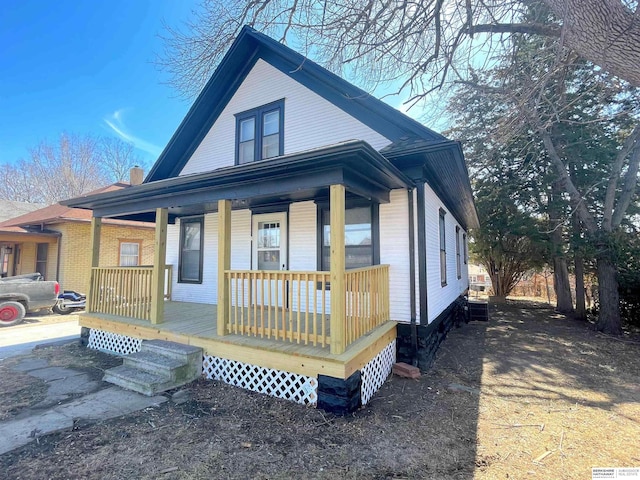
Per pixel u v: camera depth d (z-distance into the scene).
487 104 8.98
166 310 6.69
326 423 3.32
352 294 4.09
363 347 3.92
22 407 3.62
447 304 7.79
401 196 5.36
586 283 11.89
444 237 7.58
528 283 18.22
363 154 3.54
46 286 9.86
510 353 6.33
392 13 4.04
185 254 8.28
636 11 2.43
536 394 4.25
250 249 7.13
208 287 7.76
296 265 6.46
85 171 27.83
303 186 4.05
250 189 4.51
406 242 5.28
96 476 2.46
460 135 10.39
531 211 12.02
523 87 4.73
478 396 4.15
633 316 8.94
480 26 4.09
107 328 5.94
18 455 2.71
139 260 14.26
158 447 2.86
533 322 10.00
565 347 6.84
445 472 2.58
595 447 2.99
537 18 4.07
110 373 4.35
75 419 3.33
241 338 4.46
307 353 3.74
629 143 8.78
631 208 10.32
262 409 3.62
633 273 8.69
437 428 3.30
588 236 9.11
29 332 7.91
